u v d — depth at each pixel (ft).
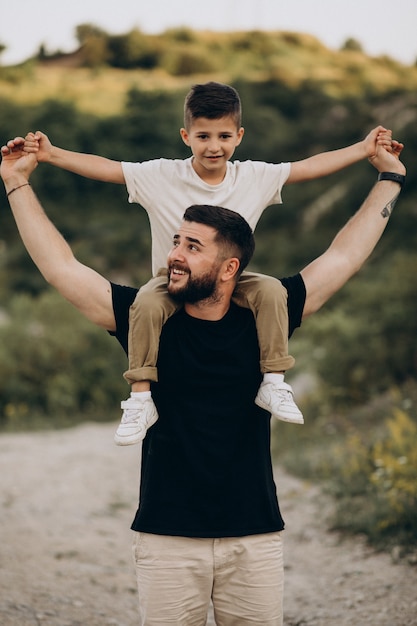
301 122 119.65
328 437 33.22
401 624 16.78
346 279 11.46
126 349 11.39
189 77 173.17
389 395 35.09
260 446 10.91
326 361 38.40
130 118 116.37
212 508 10.57
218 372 10.66
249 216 12.16
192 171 12.07
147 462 10.85
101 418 49.80
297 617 17.79
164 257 12.10
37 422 47.83
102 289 10.98
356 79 157.99
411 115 102.22
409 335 37.91
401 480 22.34
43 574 19.75
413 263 41.98
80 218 101.86
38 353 51.42
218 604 11.01
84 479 30.78
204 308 10.69
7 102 124.98
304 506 26.00
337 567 20.61
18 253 84.84
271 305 10.77
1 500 27.20
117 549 22.67
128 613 17.92
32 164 11.16
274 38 197.47
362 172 89.10
